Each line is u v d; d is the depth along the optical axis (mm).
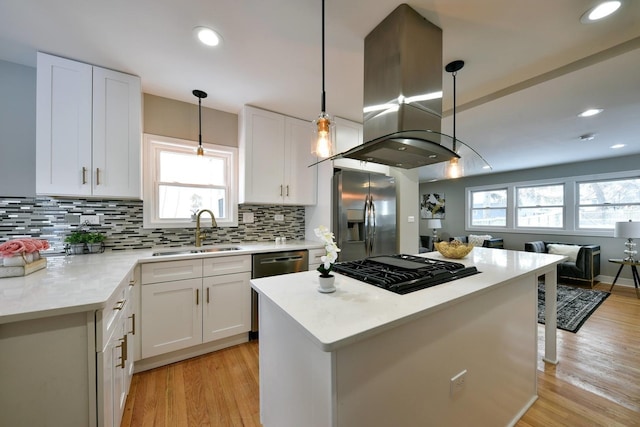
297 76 2082
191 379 1823
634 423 1460
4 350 914
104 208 2232
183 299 2027
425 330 1021
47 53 1787
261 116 2709
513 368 1495
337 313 911
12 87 1913
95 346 1027
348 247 2814
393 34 1417
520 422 1479
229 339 2287
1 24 1509
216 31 1578
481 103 2393
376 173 3047
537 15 1407
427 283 1252
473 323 1228
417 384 999
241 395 1667
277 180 2809
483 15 1411
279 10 1408
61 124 1824
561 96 2258
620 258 4375
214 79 2139
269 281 1339
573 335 2500
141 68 1978
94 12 1426
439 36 1506
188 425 1427
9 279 1313
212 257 2152
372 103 1562
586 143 3629
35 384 953
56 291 1117
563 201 5004
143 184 2367
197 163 2697
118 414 1303
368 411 857
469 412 1218
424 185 7234
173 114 2506
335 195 2838
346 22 1490
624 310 3135
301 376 962
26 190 1948
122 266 1617
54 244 2037
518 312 1533
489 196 6113
